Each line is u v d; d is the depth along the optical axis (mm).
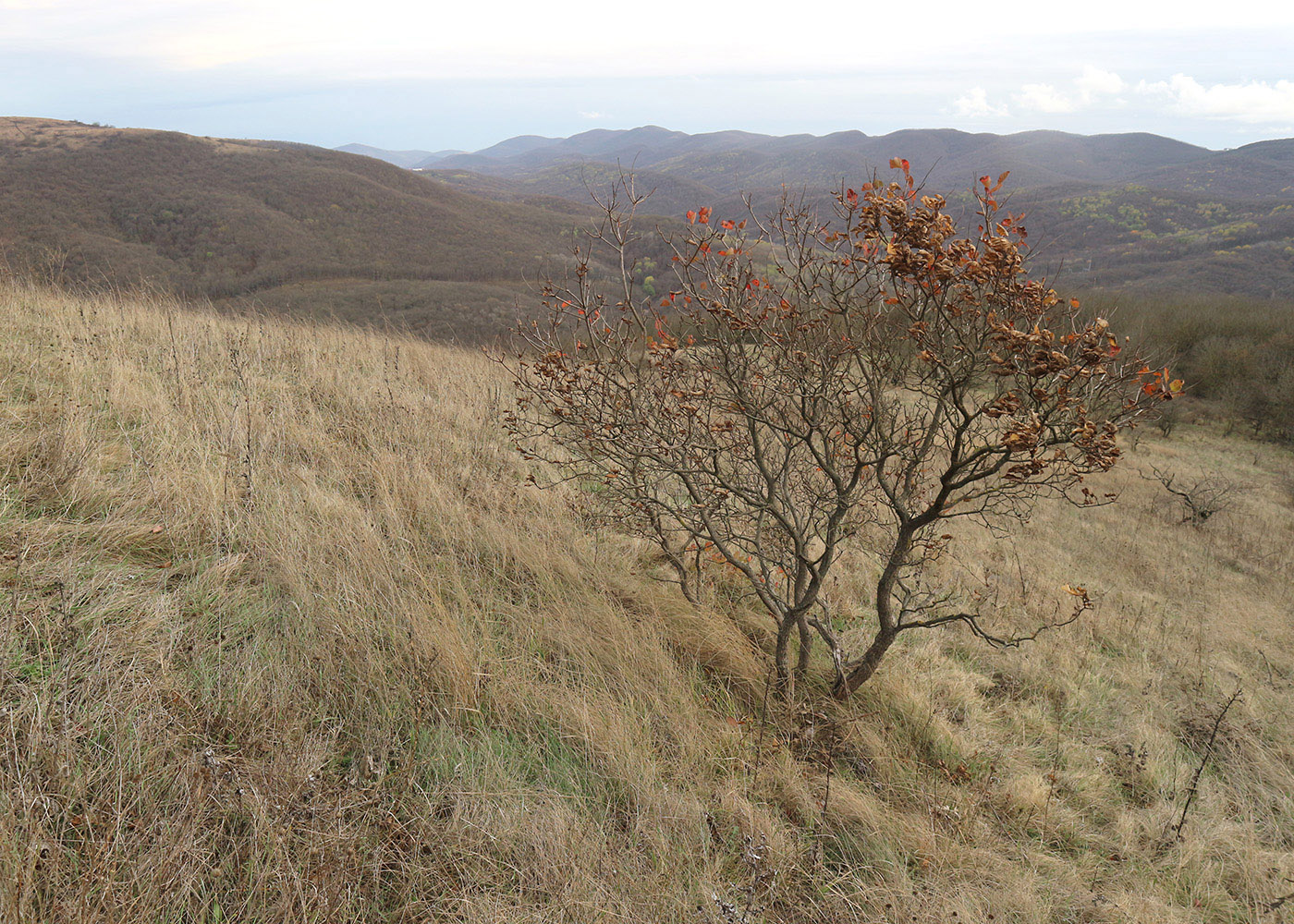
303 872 1999
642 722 3119
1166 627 6785
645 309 3297
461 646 3070
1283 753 4605
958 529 8828
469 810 2438
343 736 2654
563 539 4508
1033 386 2396
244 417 4664
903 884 2635
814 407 3107
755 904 2393
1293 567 10922
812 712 3666
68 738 2068
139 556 3223
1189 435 23891
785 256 3059
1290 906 3102
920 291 2656
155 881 1842
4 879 1701
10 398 4223
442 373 7574
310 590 3201
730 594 4699
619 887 2295
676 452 3469
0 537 2938
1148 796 3850
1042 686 4895
